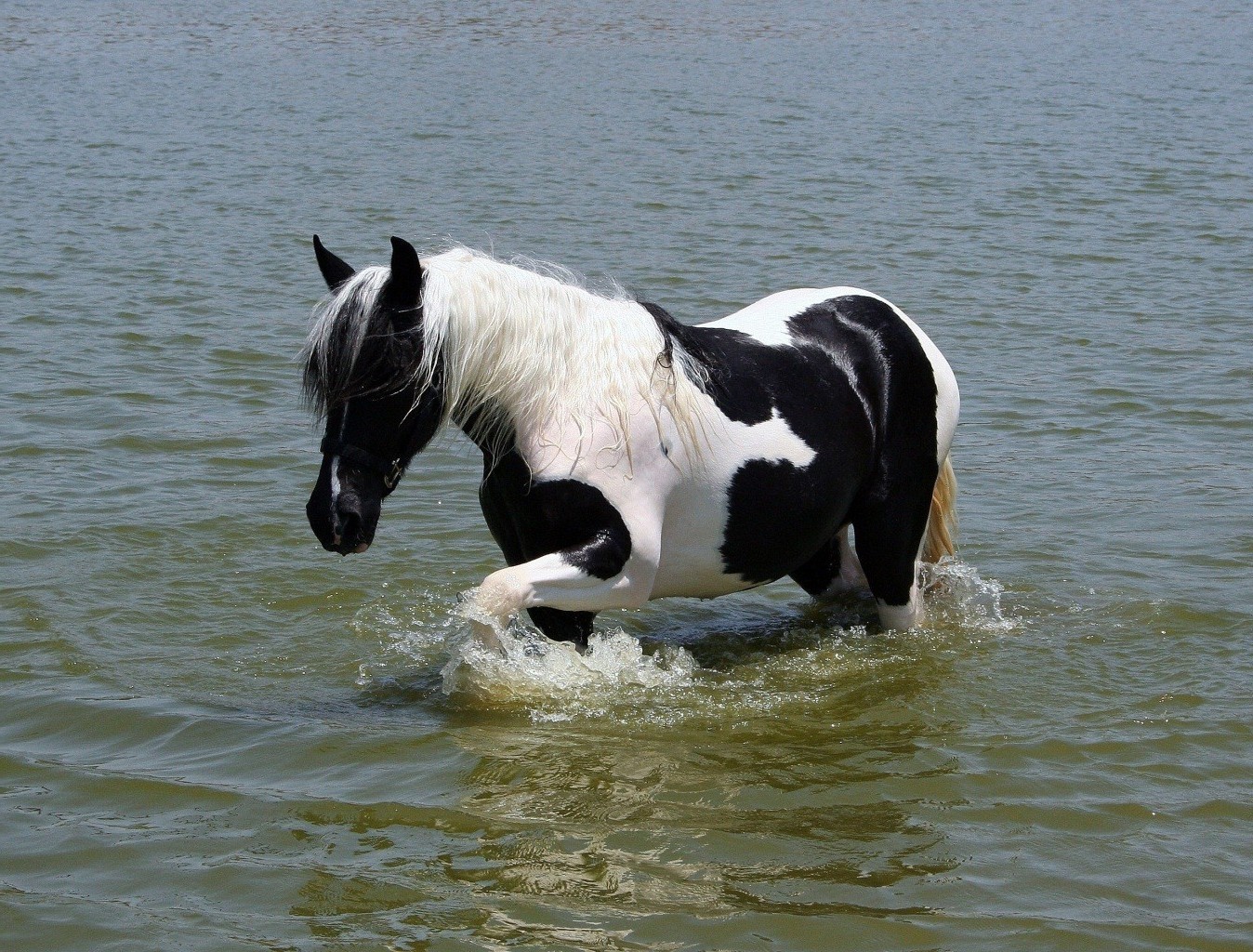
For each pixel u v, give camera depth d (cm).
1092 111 2522
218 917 418
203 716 555
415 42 3688
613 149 2123
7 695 569
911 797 494
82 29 3822
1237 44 3688
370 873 441
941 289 1327
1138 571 718
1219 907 427
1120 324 1216
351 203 1714
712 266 1398
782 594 712
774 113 2495
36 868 445
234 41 3650
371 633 642
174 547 735
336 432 490
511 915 417
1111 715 561
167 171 1912
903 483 615
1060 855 456
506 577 512
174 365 1080
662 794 495
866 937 409
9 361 1074
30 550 721
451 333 491
